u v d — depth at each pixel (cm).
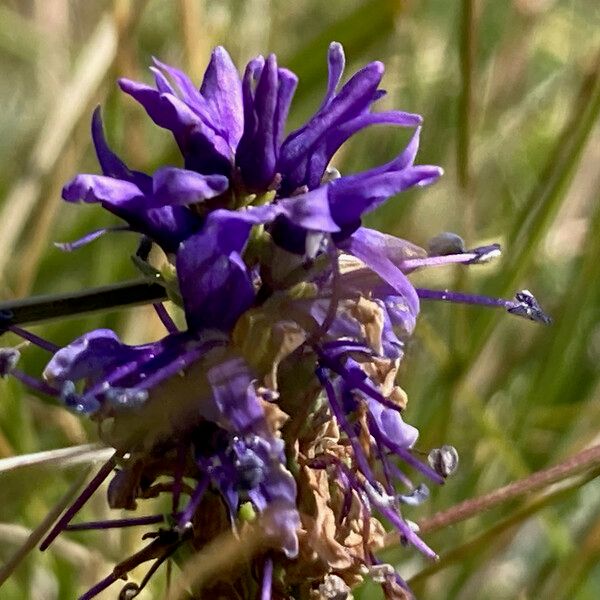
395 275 6
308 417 7
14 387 10
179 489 7
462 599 10
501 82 12
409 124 7
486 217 12
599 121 12
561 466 8
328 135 7
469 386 11
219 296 6
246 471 6
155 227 7
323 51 10
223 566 7
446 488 10
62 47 13
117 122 11
